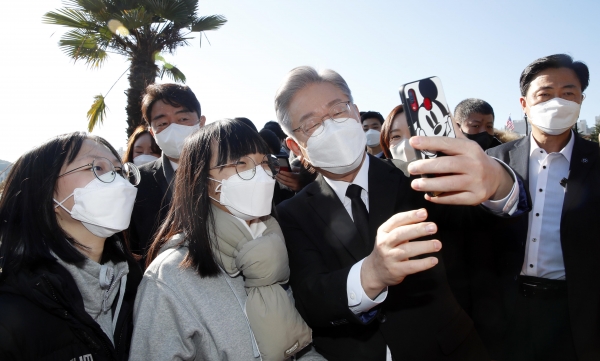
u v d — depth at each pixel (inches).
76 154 50.0
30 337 42.6
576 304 79.9
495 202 45.1
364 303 45.9
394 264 38.4
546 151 91.7
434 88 42.1
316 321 52.7
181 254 53.4
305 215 62.5
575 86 86.7
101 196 49.8
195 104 99.3
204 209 52.4
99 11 281.0
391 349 56.3
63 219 51.2
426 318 56.9
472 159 35.9
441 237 66.0
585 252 80.4
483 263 87.7
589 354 77.8
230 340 49.6
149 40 302.4
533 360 86.7
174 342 49.0
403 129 106.5
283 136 197.2
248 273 51.2
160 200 92.7
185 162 55.2
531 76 92.0
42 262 45.5
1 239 45.8
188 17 299.9
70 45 286.2
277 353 49.9
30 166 48.0
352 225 59.4
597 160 85.1
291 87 60.7
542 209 89.4
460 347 58.9
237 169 53.6
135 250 88.0
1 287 43.6
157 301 49.6
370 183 61.0
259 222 58.8
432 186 35.9
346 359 58.5
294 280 58.6
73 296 46.1
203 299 50.6
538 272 88.6
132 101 303.1
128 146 131.3
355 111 64.4
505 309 88.5
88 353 47.4
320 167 60.7
